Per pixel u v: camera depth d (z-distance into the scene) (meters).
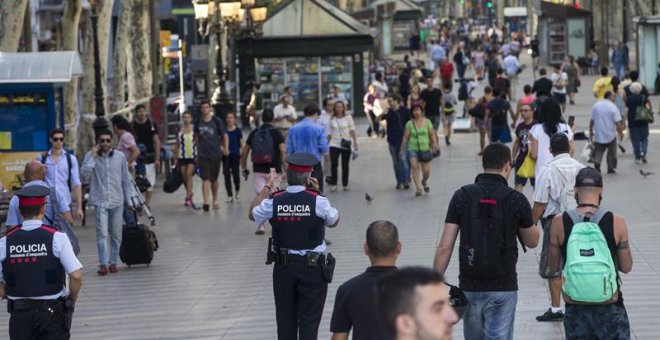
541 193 23.20
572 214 17.16
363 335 14.37
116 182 31.27
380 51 138.38
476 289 17.72
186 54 107.19
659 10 109.88
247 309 26.48
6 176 38.91
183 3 106.31
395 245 14.61
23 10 44.25
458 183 46.97
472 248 17.59
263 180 38.12
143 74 66.12
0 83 38.56
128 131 38.78
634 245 31.77
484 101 55.25
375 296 8.80
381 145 63.66
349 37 81.44
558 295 23.55
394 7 131.50
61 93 40.00
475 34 179.00
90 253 34.62
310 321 20.22
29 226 18.73
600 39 121.12
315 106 37.97
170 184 43.69
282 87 82.31
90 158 31.27
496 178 17.86
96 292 29.03
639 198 40.47
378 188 46.50
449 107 60.94
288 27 81.56
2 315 27.16
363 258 31.77
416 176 43.69
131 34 66.00
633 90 49.41
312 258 20.16
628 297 25.70
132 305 27.42
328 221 20.31
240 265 31.89
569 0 149.50
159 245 35.66
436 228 36.09
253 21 65.75
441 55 115.69
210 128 42.62
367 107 68.12
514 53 130.50
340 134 45.91
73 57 39.03
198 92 68.81
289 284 20.23
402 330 8.58
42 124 38.91
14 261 18.59
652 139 59.34
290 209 20.20
